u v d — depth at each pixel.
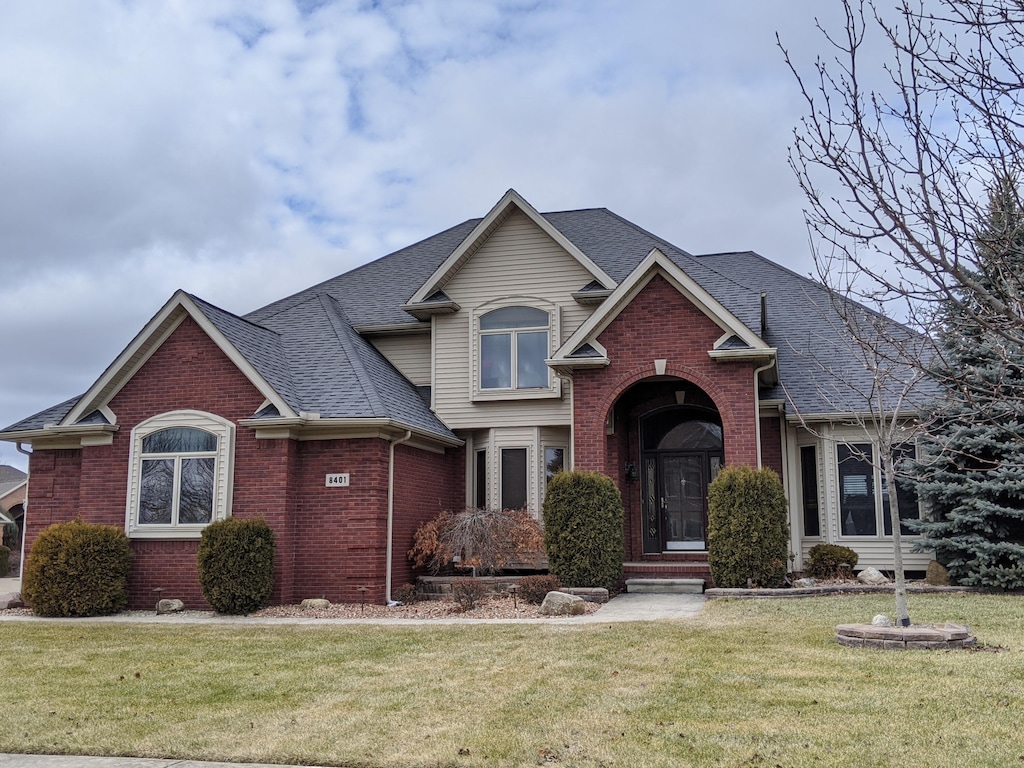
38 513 17.47
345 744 6.59
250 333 17.61
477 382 19.42
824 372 18.66
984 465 16.28
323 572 15.82
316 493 16.05
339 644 11.13
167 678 9.16
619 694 7.85
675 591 16.62
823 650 9.61
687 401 19.02
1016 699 7.29
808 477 18.45
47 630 13.13
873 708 7.13
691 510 19.19
